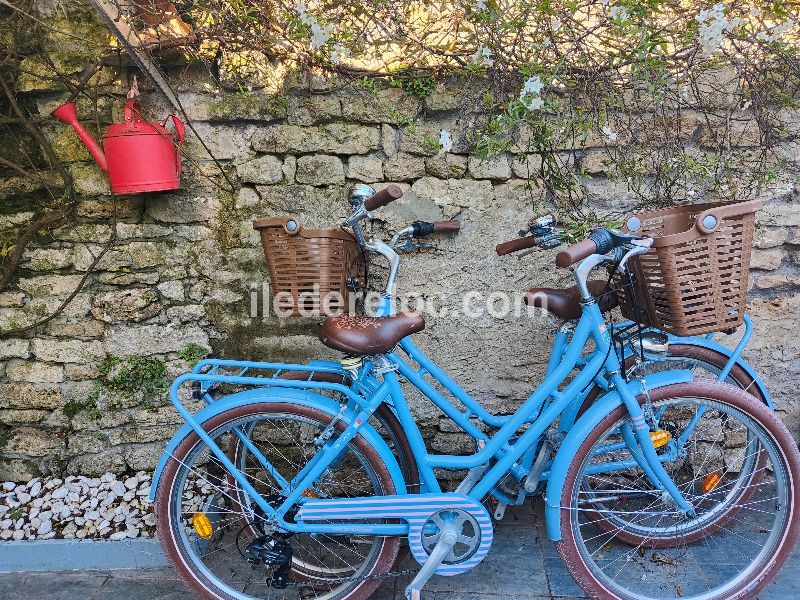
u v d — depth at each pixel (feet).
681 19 7.55
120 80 8.06
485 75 7.87
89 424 8.80
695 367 8.89
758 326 8.98
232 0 7.47
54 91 8.17
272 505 6.77
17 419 8.79
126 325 8.63
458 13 7.77
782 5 7.56
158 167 7.39
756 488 8.30
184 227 8.45
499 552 7.98
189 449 6.79
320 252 6.78
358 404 6.79
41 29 7.93
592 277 8.70
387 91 8.14
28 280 8.50
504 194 8.45
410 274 8.60
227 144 8.23
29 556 7.84
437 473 8.99
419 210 8.45
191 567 6.99
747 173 8.50
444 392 8.92
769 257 8.78
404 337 6.83
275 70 8.01
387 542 6.92
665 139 8.10
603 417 6.68
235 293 8.63
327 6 7.67
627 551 7.98
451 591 7.31
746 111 8.30
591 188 8.50
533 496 7.51
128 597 7.34
